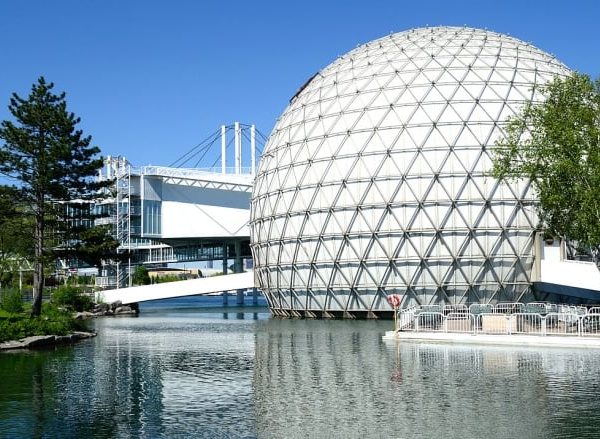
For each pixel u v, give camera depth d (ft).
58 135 155.12
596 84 120.37
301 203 193.26
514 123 130.72
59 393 71.67
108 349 114.93
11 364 95.04
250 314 238.68
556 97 124.77
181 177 304.50
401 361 90.94
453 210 175.94
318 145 194.59
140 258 352.49
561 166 114.11
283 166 202.69
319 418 58.08
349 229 183.01
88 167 157.17
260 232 212.43
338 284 186.29
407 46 207.51
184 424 57.16
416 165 179.42
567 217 122.93
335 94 203.72
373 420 56.85
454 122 181.06
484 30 221.87
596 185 113.39
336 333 139.03
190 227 306.55
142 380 79.77
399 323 139.74
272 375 81.87
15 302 170.50
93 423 57.98
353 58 217.36
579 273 165.17
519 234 174.81
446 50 200.54
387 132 184.65
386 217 179.73
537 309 134.92
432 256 176.04
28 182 153.89
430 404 62.44
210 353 106.83
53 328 127.95
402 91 190.19
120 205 307.78
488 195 175.32
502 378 75.10
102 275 333.62
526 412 58.44
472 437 51.06
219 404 64.90
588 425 53.88
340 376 79.61
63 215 160.45
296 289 196.54
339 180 185.98
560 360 88.58
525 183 175.73
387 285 180.14
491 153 177.37
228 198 305.94
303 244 191.93
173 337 138.41
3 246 184.03
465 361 89.35
